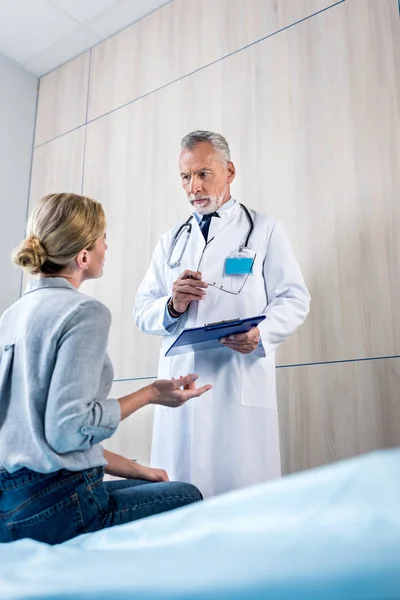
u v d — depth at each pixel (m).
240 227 1.89
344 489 0.43
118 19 3.21
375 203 2.13
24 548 0.70
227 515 0.51
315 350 2.14
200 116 2.75
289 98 2.46
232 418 1.66
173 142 2.83
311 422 2.09
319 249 2.22
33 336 1.00
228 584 0.36
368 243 2.11
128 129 3.06
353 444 1.98
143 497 1.08
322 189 2.27
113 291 2.85
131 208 2.91
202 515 0.55
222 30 2.79
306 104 2.40
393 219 2.07
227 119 2.63
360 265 2.11
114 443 2.64
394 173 2.11
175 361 1.78
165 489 1.14
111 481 1.33
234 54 2.71
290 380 2.17
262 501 0.49
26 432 0.97
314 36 2.46
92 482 0.98
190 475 1.64
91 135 3.25
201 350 1.73
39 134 3.58
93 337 1.00
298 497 0.46
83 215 1.16
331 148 2.29
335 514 0.40
